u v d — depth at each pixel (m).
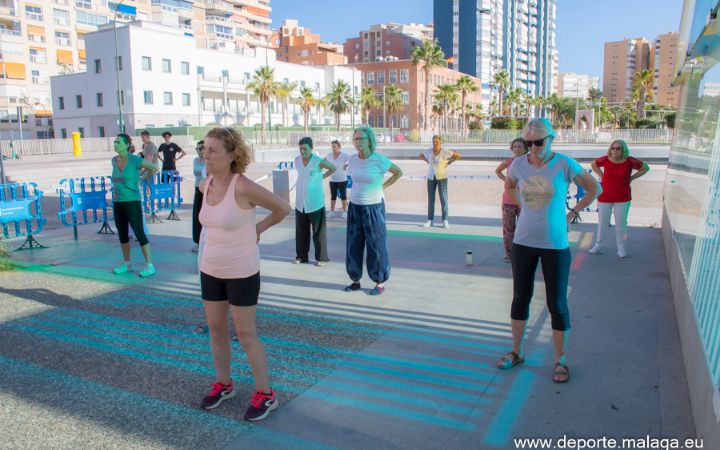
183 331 5.31
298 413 3.70
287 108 65.44
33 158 33.53
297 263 7.96
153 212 11.95
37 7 66.81
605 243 9.03
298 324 5.41
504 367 4.33
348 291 6.50
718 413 2.73
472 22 128.50
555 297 4.08
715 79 4.68
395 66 88.44
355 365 4.45
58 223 11.75
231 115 58.97
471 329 5.22
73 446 3.33
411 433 3.44
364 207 6.27
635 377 4.15
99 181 22.05
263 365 3.63
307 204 7.66
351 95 76.12
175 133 47.03
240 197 3.40
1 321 5.59
